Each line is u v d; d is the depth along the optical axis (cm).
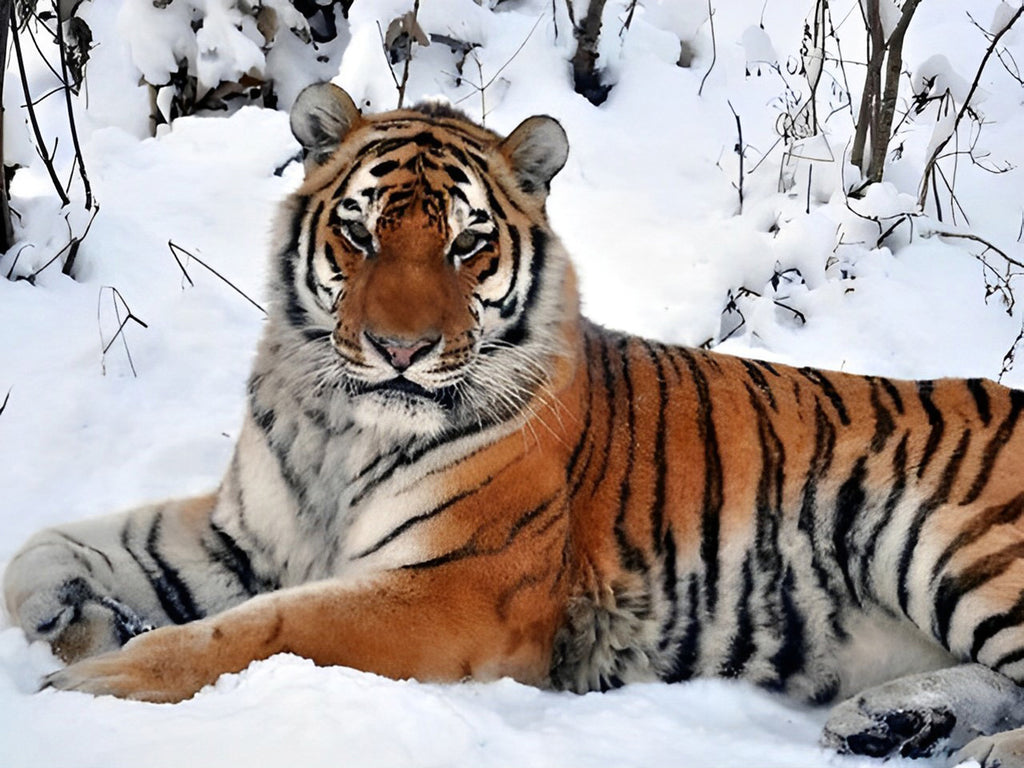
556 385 412
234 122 775
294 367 413
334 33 868
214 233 690
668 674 420
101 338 591
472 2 845
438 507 393
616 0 941
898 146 848
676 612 420
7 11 623
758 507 429
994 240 773
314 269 402
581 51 837
